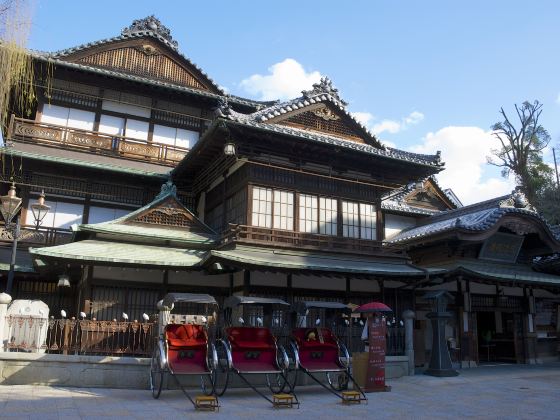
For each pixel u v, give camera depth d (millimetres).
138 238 16781
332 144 16531
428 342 19578
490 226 18750
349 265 16469
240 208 16906
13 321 12375
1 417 7965
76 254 14430
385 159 17797
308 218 17297
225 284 16812
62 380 11953
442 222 23094
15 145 19844
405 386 13648
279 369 11203
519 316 21922
